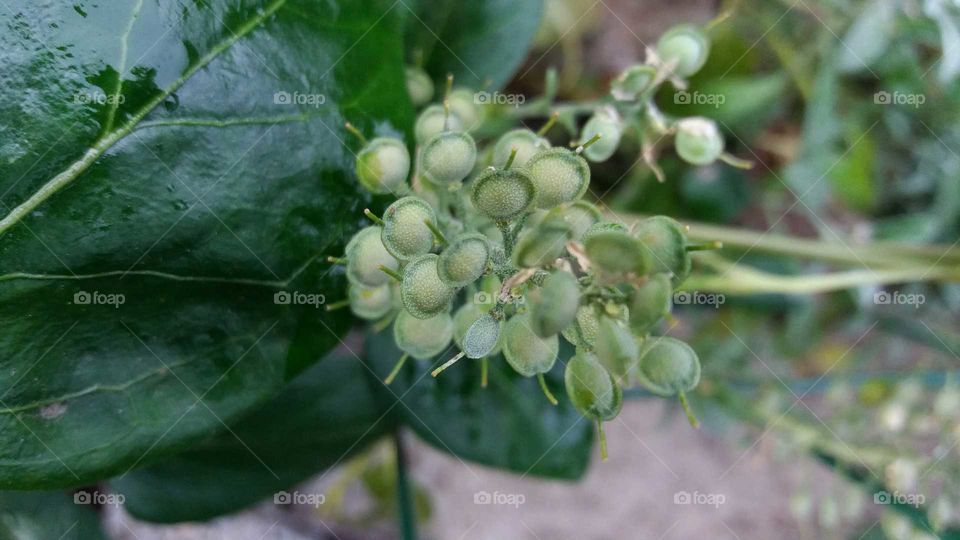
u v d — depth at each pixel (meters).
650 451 0.18
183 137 0.10
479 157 0.11
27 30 0.09
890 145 0.17
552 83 0.12
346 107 0.10
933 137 0.16
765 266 0.17
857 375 0.14
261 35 0.10
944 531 0.13
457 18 0.13
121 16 0.10
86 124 0.10
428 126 0.10
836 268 0.18
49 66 0.09
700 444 0.18
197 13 0.10
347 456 0.13
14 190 0.09
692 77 0.16
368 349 0.13
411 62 0.13
